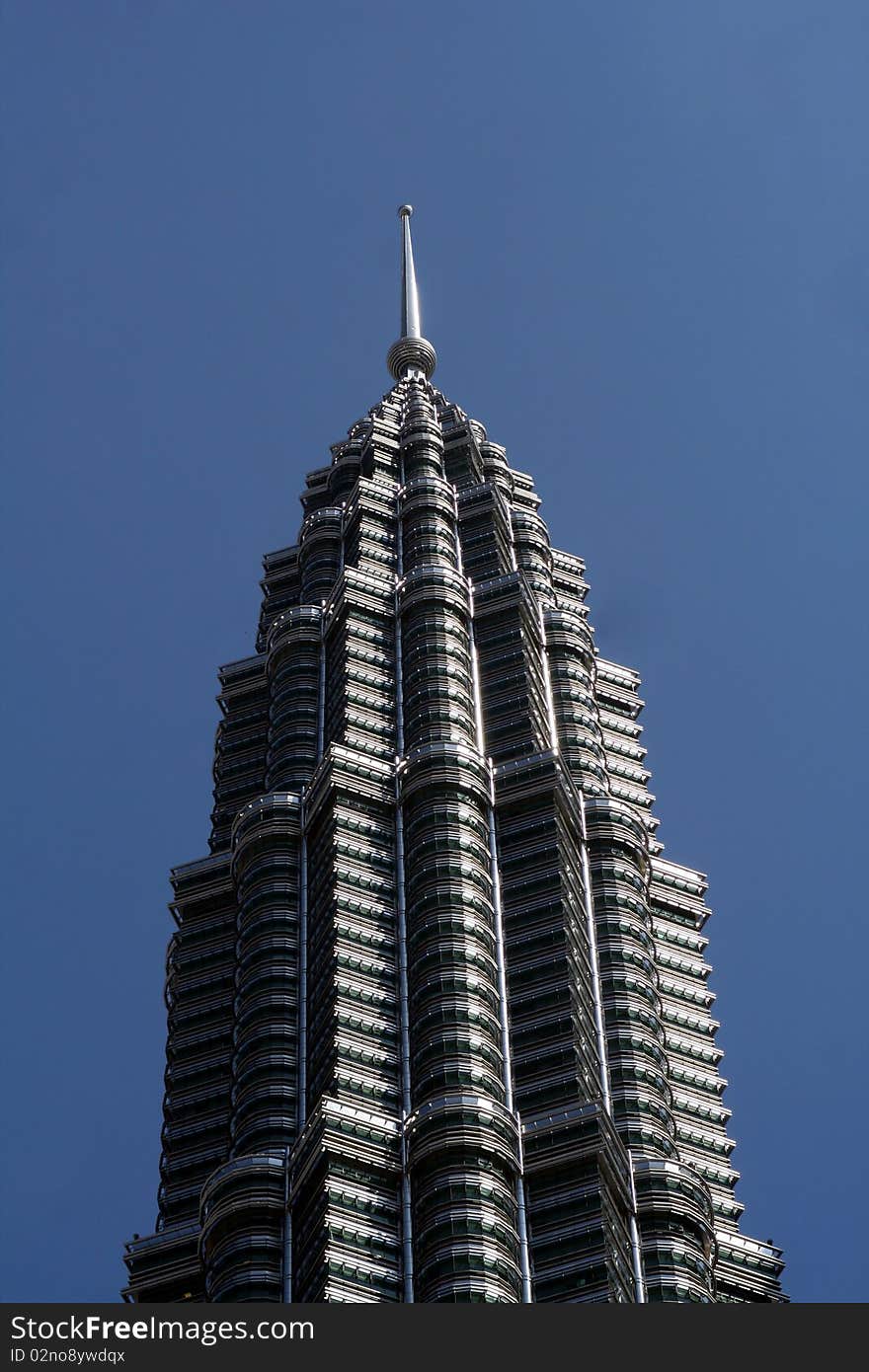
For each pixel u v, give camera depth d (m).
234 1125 196.12
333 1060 188.25
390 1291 169.50
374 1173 178.00
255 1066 197.12
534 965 197.88
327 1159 177.50
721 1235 195.38
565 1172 179.12
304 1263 174.25
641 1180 184.88
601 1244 172.50
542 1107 186.25
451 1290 166.25
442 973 193.12
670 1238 181.00
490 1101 181.00
